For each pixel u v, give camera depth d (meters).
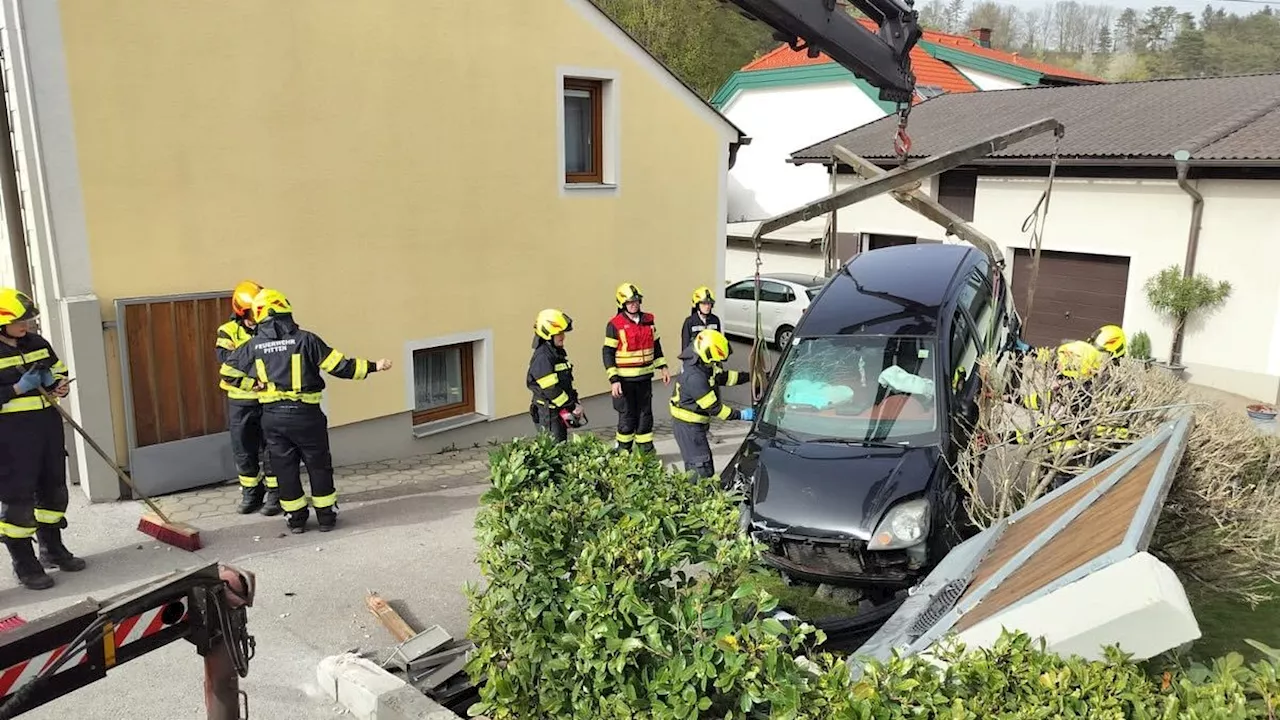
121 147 6.53
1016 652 2.46
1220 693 2.24
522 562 3.66
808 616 5.18
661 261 10.86
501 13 8.76
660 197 10.68
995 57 27.61
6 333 5.04
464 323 8.95
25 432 5.10
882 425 5.93
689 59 29.09
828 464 5.62
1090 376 5.35
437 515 6.88
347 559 5.91
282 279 7.57
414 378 8.78
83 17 6.24
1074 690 2.32
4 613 4.93
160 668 4.45
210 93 6.95
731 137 11.32
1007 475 5.16
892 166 15.75
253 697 4.25
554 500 3.91
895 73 6.39
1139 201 12.95
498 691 3.41
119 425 6.69
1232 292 12.15
